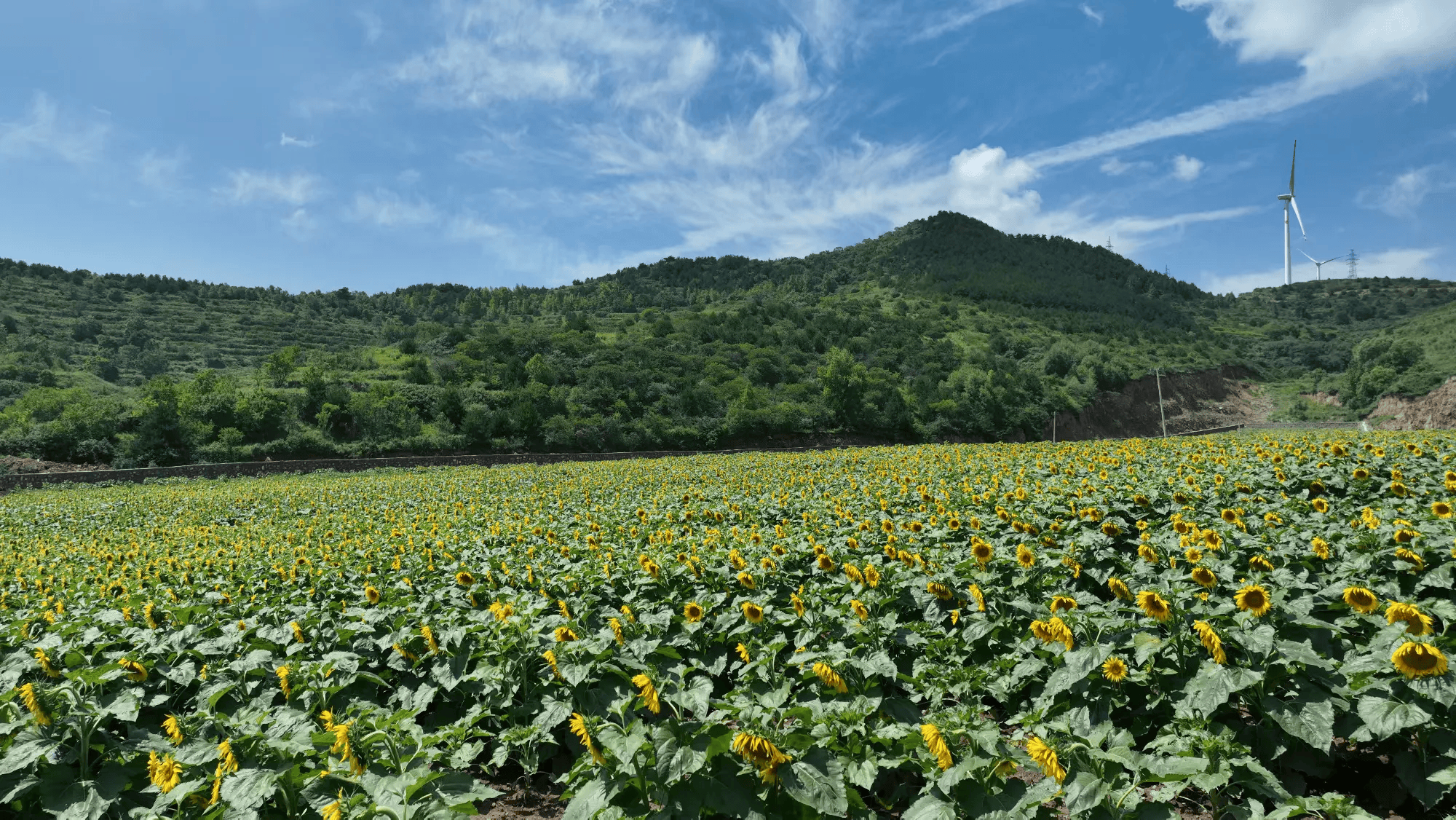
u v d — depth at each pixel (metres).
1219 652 4.83
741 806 4.31
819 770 4.39
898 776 5.49
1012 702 6.12
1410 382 94.12
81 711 5.28
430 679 7.05
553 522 16.28
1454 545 6.45
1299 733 4.55
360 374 75.00
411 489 30.56
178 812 4.75
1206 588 6.23
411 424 62.25
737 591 8.34
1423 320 125.31
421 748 4.95
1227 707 5.20
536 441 65.50
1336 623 5.89
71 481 41.59
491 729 6.59
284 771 4.68
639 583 8.75
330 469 47.84
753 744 4.23
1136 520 10.56
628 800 4.43
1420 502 9.56
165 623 8.08
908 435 85.25
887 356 108.31
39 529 24.58
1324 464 12.52
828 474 23.17
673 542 11.07
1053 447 31.17
